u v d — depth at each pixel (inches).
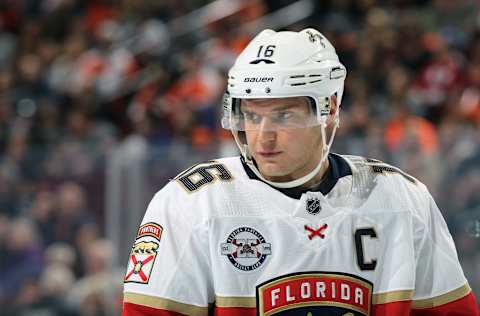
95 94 727.7
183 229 191.3
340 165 200.4
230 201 192.4
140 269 191.9
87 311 483.8
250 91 186.4
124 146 506.9
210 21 807.1
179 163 476.4
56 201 490.6
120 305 482.6
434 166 461.4
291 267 189.8
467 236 442.9
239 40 776.3
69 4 863.1
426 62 729.0
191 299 190.4
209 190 193.9
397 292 193.5
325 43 196.2
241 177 195.8
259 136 187.8
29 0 893.8
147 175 478.3
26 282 491.8
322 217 192.7
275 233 190.5
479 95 693.9
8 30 876.6
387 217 195.8
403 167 464.1
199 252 190.5
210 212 190.9
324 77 188.9
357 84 677.9
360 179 198.5
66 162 490.9
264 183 194.1
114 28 836.0
